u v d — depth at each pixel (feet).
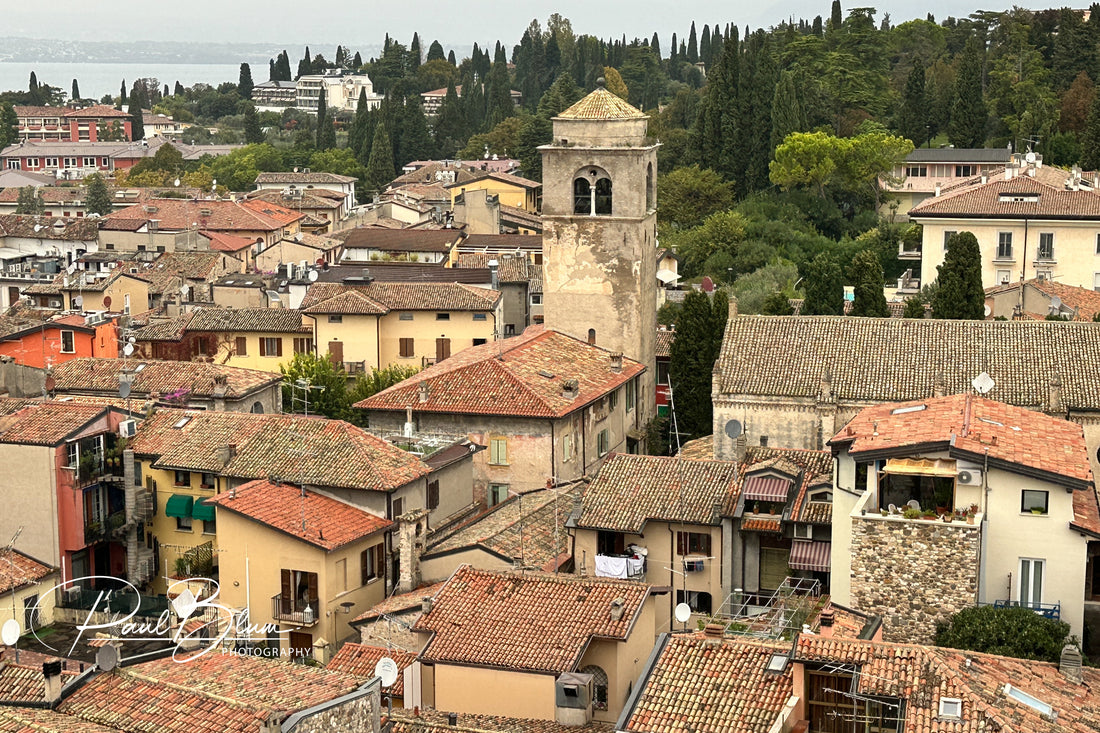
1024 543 218.18
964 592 214.07
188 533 313.73
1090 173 576.20
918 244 592.60
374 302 463.42
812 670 180.14
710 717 181.68
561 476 337.52
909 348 313.73
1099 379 297.33
